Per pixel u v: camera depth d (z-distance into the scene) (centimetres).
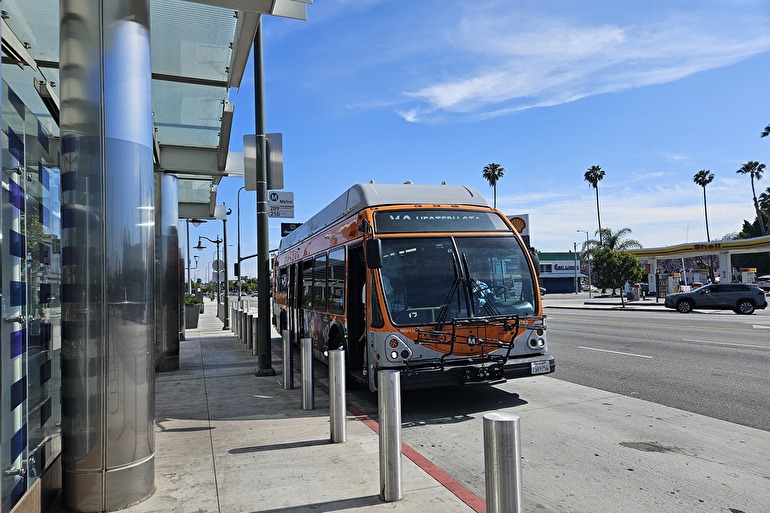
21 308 390
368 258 719
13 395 366
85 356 418
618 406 759
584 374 1008
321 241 1087
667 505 434
